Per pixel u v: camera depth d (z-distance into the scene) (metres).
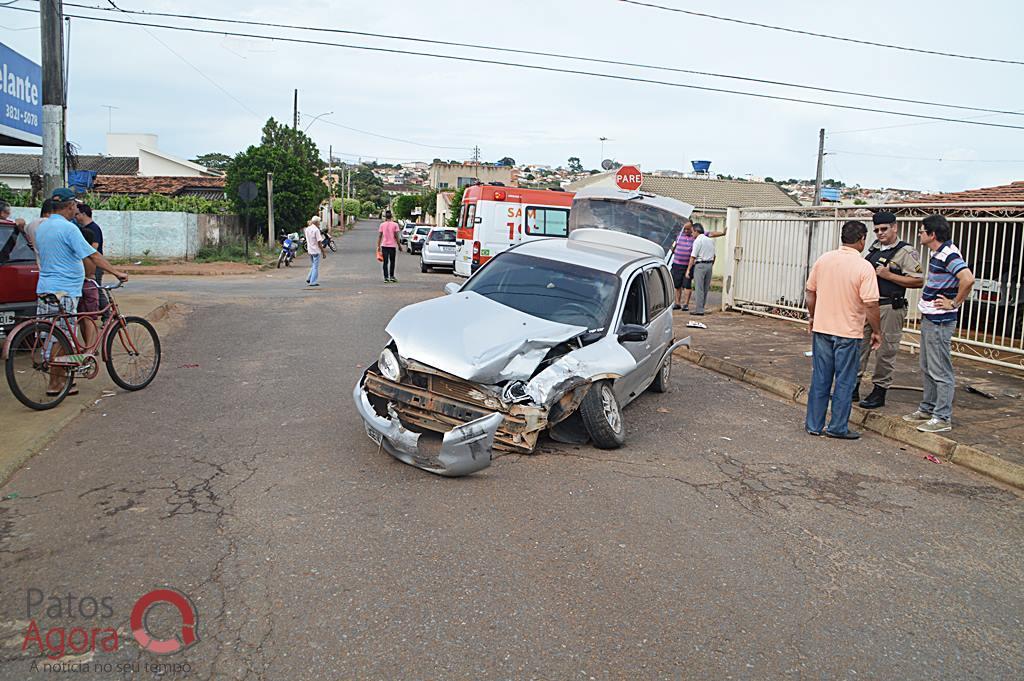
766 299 15.67
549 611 3.83
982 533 5.22
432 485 5.47
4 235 8.84
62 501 4.97
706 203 37.97
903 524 5.30
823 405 7.40
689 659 3.49
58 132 11.94
